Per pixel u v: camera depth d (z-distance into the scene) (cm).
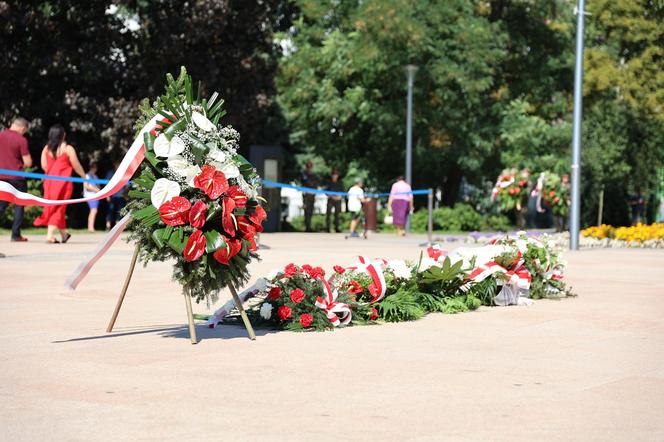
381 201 4331
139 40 3247
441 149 4019
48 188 1988
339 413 499
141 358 661
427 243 2367
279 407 512
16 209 2045
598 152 4303
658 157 4600
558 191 3158
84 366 629
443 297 949
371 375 602
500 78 4216
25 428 464
